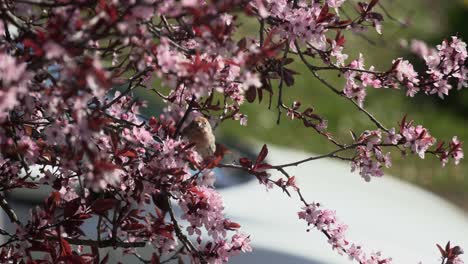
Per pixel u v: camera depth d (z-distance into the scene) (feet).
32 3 13.87
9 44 14.74
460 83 19.13
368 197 36.58
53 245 18.39
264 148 18.93
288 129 80.74
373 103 91.56
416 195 38.32
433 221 35.86
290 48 18.84
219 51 14.58
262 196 33.63
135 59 14.49
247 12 14.88
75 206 18.06
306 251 31.45
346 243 20.26
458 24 85.40
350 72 18.76
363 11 18.12
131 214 18.66
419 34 74.79
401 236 33.83
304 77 94.99
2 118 14.53
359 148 19.61
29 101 14.60
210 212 18.94
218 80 15.07
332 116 85.46
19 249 18.21
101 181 14.01
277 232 32.04
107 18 13.37
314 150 77.41
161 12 13.94
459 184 74.84
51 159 18.17
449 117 92.68
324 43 17.30
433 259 32.71
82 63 13.32
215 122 20.27
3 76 12.55
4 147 15.92
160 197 18.98
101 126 14.20
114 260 29.19
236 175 34.32
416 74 18.74
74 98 13.57
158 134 19.38
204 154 20.84
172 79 14.43
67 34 13.30
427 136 18.93
